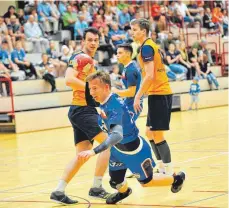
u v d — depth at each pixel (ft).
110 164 26.45
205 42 105.09
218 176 32.86
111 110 24.08
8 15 84.23
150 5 108.17
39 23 87.61
